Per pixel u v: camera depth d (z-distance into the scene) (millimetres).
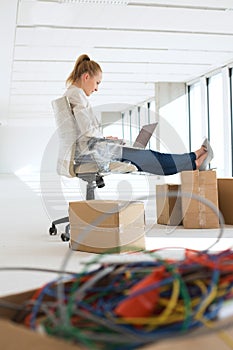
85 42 6078
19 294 670
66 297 603
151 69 7996
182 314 516
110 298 586
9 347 511
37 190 7984
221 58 7238
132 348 471
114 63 7445
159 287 542
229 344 490
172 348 454
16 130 17422
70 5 4641
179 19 5199
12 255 2455
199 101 9031
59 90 9758
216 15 5086
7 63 6855
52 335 520
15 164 17438
